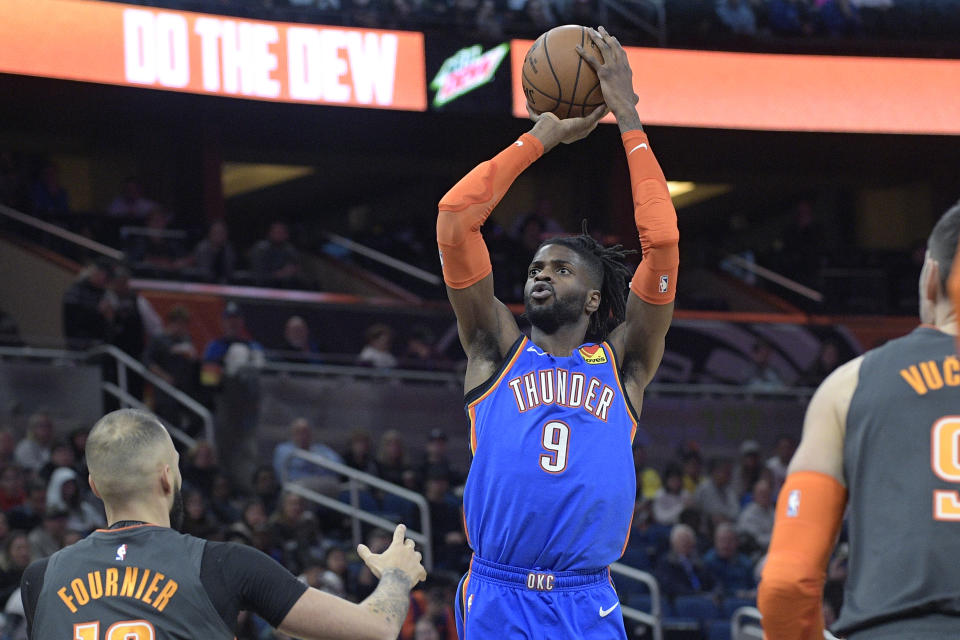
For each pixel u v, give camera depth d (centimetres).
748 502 1287
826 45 1714
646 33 1650
